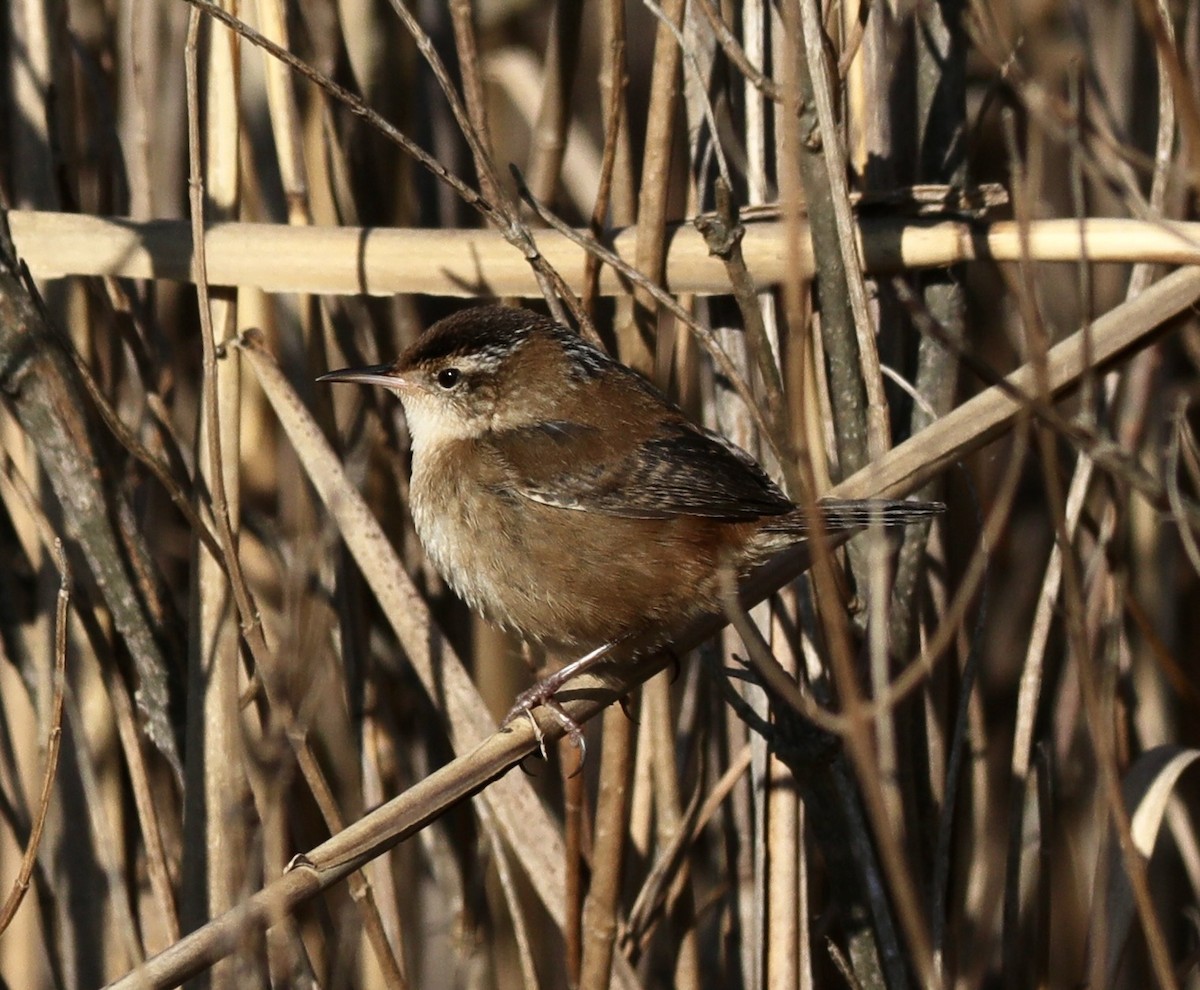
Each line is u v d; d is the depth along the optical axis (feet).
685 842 29.27
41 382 25.89
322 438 28.14
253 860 20.39
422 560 32.07
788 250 16.43
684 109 30.83
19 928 29.25
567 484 26.37
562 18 30.45
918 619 27.27
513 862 32.53
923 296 27.76
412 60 32.65
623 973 27.66
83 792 28.55
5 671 29.43
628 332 29.12
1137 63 33.76
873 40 27.53
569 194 38.09
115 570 26.78
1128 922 26.71
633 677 26.13
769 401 23.72
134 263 28.30
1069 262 26.45
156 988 19.76
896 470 24.04
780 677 19.40
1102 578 30.27
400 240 28.45
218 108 28.45
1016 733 27.99
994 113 37.55
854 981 26.45
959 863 29.14
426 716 31.50
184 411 33.91
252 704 28.12
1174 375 34.12
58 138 29.66
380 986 29.09
